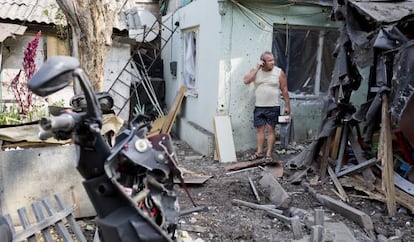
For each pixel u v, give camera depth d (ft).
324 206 16.24
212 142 24.23
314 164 20.06
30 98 21.31
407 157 17.89
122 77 29.55
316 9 24.23
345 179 18.37
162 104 35.47
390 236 13.65
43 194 13.16
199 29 27.17
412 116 15.96
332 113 19.61
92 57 13.37
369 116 18.31
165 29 36.14
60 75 4.75
